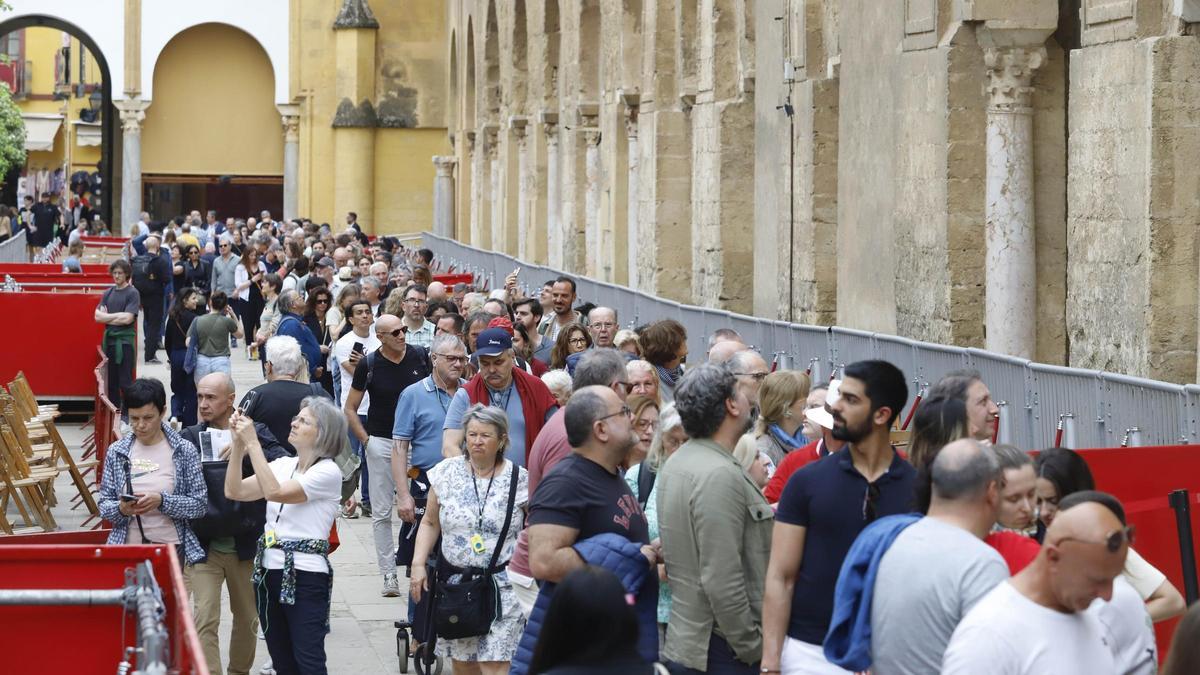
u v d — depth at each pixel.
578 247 43.47
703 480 8.66
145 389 11.77
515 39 51.12
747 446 9.95
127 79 69.44
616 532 9.13
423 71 68.31
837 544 8.37
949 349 15.66
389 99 68.38
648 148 34.25
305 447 11.63
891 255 21.22
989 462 7.40
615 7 37.44
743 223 29.77
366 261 36.28
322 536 11.62
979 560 7.23
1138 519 9.99
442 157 64.81
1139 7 15.66
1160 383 12.02
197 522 11.92
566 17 43.62
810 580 8.42
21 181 89.31
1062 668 6.57
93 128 90.00
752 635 8.66
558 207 47.06
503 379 12.88
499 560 11.00
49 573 9.12
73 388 27.50
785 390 11.48
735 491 8.67
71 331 27.42
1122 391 12.56
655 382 11.71
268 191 73.75
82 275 35.22
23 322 27.33
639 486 10.10
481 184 58.84
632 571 8.99
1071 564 6.50
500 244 55.06
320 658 11.54
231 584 12.16
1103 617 7.21
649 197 34.19
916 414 8.50
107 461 11.86
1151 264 15.40
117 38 69.50
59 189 90.75
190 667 6.97
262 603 11.65
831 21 24.11
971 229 19.44
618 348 16.41
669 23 33.56
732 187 29.64
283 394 14.42
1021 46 19.06
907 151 20.53
